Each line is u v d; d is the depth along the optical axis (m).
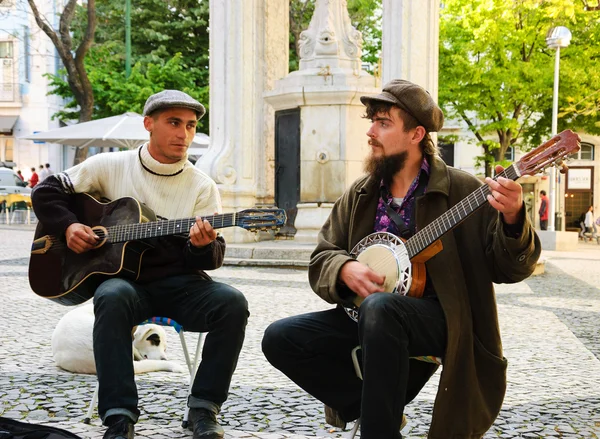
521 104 25.67
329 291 3.17
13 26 37.62
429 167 3.28
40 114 38.97
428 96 3.25
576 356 6.07
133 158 4.05
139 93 25.70
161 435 3.79
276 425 4.05
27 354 5.76
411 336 2.95
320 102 12.65
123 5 32.66
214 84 13.90
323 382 3.32
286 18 15.12
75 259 3.90
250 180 13.87
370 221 3.33
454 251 3.13
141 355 5.50
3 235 19.83
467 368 3.04
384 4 12.65
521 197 2.84
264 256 12.06
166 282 3.81
